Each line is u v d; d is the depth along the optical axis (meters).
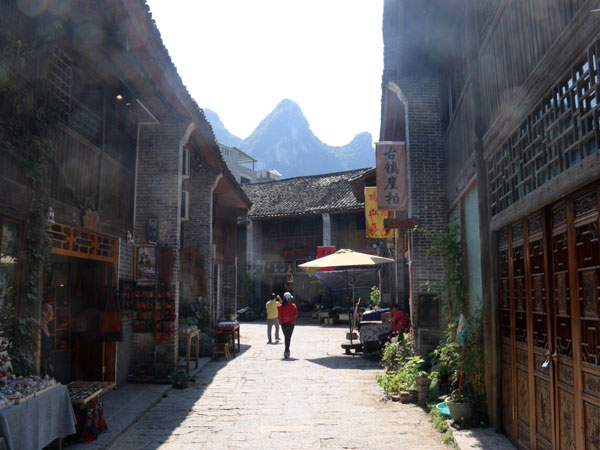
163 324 9.68
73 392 5.95
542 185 4.30
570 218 3.89
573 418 3.91
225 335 13.01
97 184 8.00
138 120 10.00
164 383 9.32
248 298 30.97
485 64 6.23
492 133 5.82
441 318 9.95
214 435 6.19
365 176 15.16
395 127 13.41
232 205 20.50
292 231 31.70
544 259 4.45
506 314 5.78
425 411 7.22
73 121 7.21
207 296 15.65
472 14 6.66
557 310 4.25
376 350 12.61
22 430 4.34
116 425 6.48
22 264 5.52
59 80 6.76
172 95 8.98
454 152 9.04
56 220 6.54
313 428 6.45
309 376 10.33
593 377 3.54
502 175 5.68
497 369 5.94
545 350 4.51
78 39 6.73
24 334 5.43
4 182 5.07
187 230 15.77
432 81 10.58
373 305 20.70
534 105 4.54
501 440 5.54
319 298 30.84
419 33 9.16
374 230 14.87
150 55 7.41
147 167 10.22
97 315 8.60
